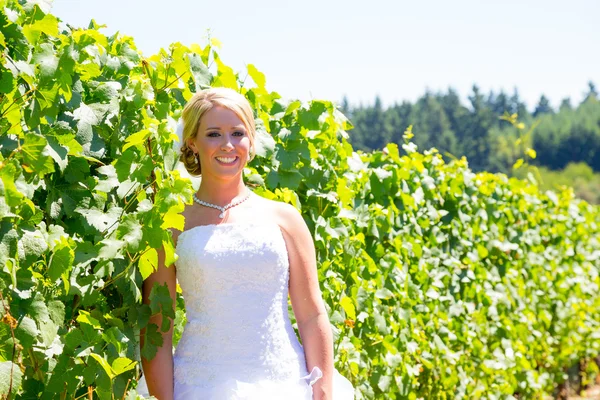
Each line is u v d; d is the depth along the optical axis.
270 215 3.04
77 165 2.72
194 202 3.04
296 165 4.11
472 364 6.85
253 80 3.90
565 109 86.75
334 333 4.07
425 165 6.41
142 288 3.00
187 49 3.38
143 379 3.04
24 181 2.38
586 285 10.33
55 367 2.55
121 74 3.10
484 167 79.06
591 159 80.00
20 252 2.35
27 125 2.47
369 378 4.88
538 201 8.66
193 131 3.00
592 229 10.88
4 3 2.46
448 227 6.44
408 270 5.70
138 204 2.87
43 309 2.39
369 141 84.50
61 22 3.01
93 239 2.94
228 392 2.79
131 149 2.84
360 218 4.81
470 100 86.38
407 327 5.47
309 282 3.07
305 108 4.04
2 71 2.40
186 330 2.95
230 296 2.87
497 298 7.16
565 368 10.31
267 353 2.88
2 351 2.28
